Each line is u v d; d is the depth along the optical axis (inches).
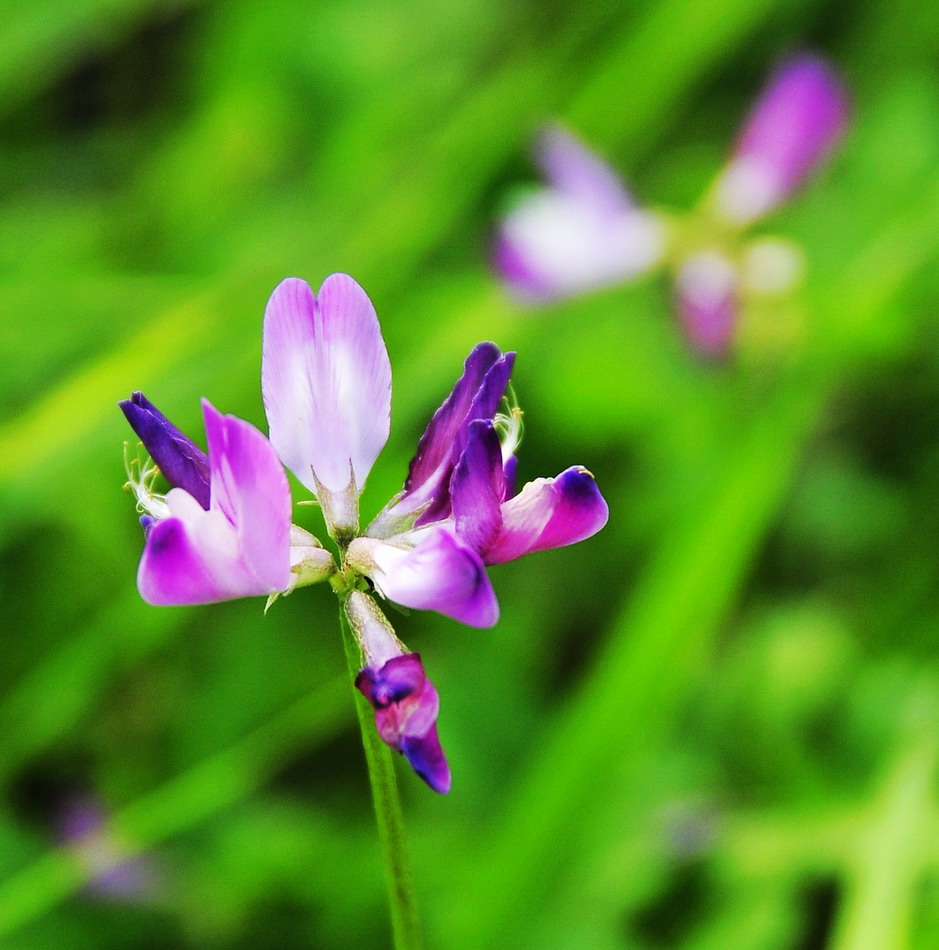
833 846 9.4
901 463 12.6
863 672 11.0
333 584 7.0
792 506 12.4
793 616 11.4
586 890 9.5
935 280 12.5
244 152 14.8
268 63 15.3
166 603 6.9
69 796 10.8
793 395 10.4
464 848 10.2
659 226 12.0
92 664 10.8
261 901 10.4
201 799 9.4
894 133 13.8
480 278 13.1
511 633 11.8
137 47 16.0
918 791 9.0
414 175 12.9
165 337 11.4
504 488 7.0
